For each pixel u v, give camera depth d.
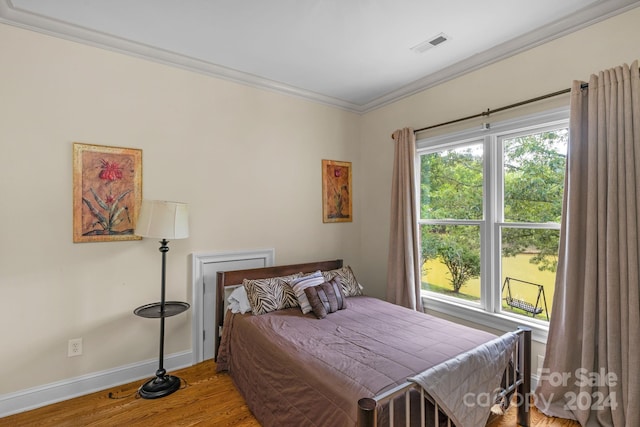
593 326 1.95
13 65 2.12
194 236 2.82
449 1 1.99
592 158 1.98
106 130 2.43
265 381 2.01
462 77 2.87
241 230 3.08
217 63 2.83
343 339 2.05
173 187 2.71
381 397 1.30
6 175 2.10
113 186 2.45
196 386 2.45
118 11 2.09
